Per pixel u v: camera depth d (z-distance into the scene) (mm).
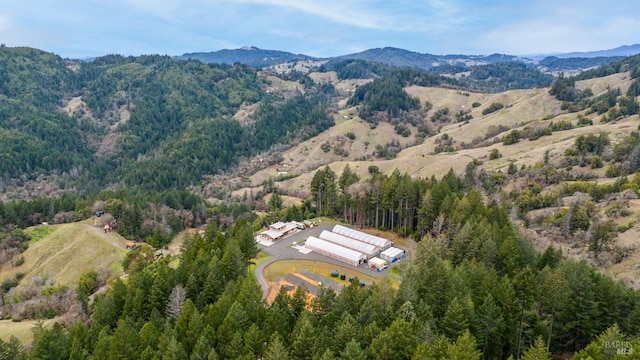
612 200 131000
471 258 87188
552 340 68375
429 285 69125
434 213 116625
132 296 77438
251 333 58781
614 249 107750
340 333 56219
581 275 69375
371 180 136625
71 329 73062
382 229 131000
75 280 134750
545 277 72562
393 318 60875
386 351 52312
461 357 47250
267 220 142625
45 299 113688
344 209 140375
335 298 67562
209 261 85938
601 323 67000
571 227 124250
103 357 59688
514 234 92562
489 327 62500
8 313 111188
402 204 126125
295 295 70125
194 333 61938
